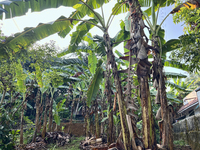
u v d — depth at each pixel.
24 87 7.72
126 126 4.29
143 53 4.46
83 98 11.48
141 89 4.55
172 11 5.19
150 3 6.53
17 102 8.71
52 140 9.87
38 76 7.67
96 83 7.31
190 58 4.53
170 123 4.51
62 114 16.25
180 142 6.68
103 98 10.09
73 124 14.24
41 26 5.78
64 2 5.24
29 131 10.81
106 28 5.36
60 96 18.27
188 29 5.03
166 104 4.62
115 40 7.54
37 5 5.11
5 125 5.99
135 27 4.78
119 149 4.27
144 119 4.35
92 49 8.60
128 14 6.46
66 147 8.91
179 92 14.05
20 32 5.57
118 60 9.15
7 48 5.61
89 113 10.50
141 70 4.55
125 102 4.57
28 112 16.92
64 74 9.54
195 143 5.71
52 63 9.69
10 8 4.96
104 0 6.05
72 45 7.34
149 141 4.22
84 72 9.79
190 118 6.25
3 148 5.59
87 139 9.13
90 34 9.40
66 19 5.82
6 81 5.94
